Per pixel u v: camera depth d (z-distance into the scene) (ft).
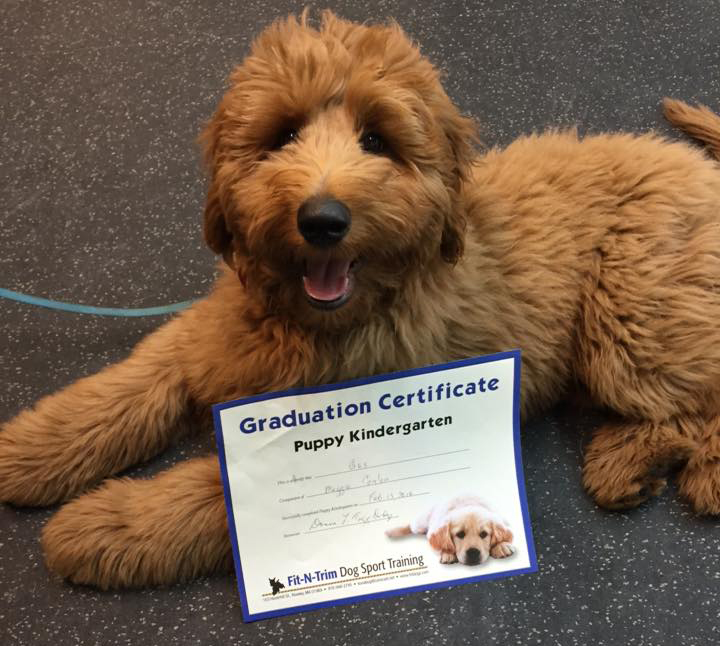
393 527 2.76
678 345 2.90
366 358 2.64
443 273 2.64
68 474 2.99
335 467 2.75
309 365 2.63
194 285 3.67
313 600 2.73
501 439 2.79
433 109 2.48
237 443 2.69
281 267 2.44
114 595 2.82
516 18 4.57
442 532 2.77
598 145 3.12
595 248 2.95
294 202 2.25
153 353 3.11
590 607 2.77
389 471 2.76
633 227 2.93
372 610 2.77
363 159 2.33
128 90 4.38
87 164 4.11
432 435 2.76
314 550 2.74
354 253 2.33
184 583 2.84
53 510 3.02
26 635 2.75
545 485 3.08
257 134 2.43
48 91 4.40
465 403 2.74
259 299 2.62
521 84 4.32
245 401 2.64
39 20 4.69
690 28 4.51
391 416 2.72
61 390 3.24
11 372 3.42
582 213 2.94
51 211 3.94
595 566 2.87
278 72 2.39
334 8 4.66
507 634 2.72
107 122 4.26
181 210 3.91
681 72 4.34
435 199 2.44
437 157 2.47
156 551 2.75
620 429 3.08
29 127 4.26
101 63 4.50
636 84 4.31
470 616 2.76
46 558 2.83
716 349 2.93
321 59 2.37
